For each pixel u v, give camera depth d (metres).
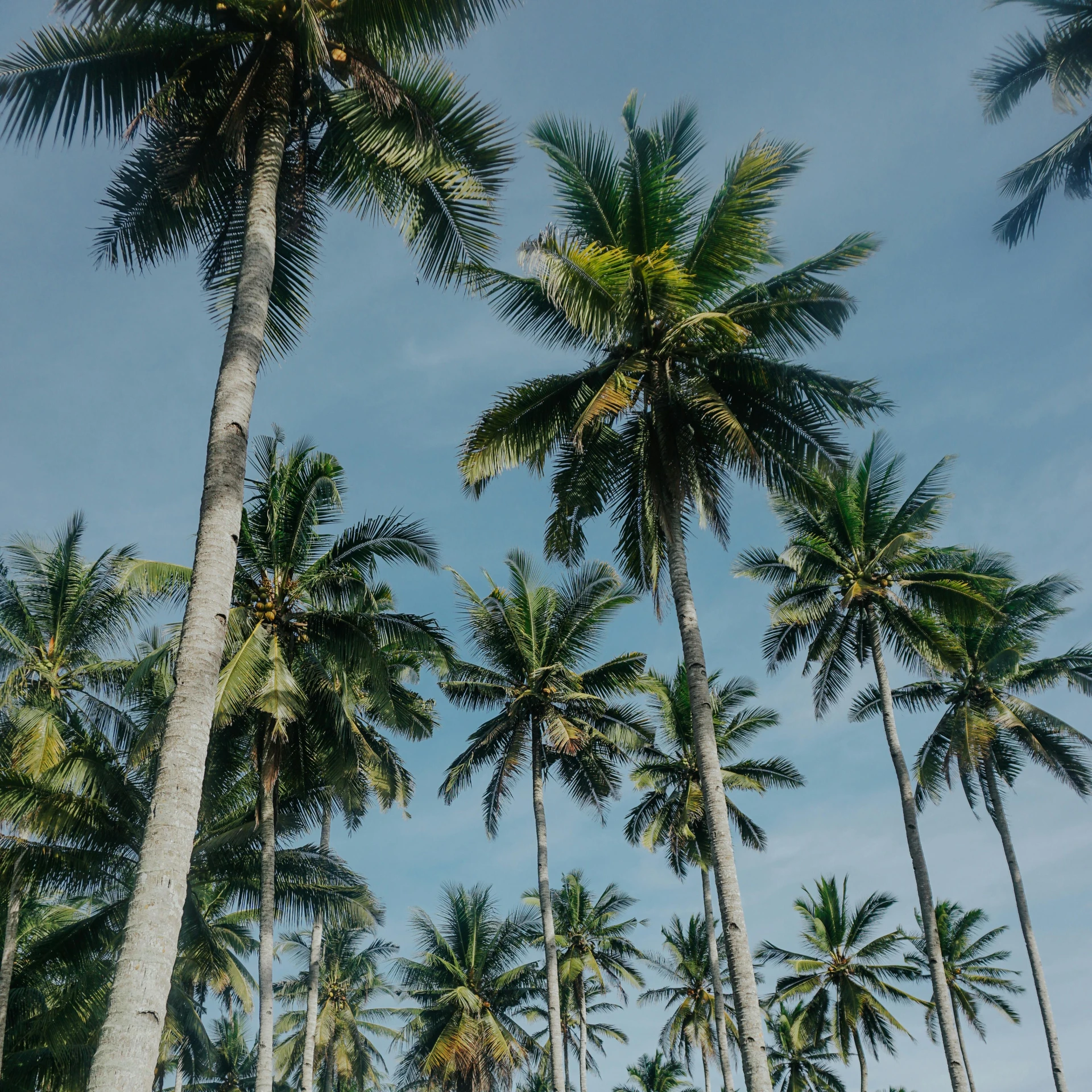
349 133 12.29
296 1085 47.75
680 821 32.50
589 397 17.00
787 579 28.36
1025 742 30.67
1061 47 21.06
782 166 16.02
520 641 29.22
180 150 11.74
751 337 16.67
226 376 9.43
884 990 41.06
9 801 19.77
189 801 7.62
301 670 21.31
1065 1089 27.41
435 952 40.22
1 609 23.25
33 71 10.87
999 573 30.41
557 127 16.67
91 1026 21.81
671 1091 55.78
